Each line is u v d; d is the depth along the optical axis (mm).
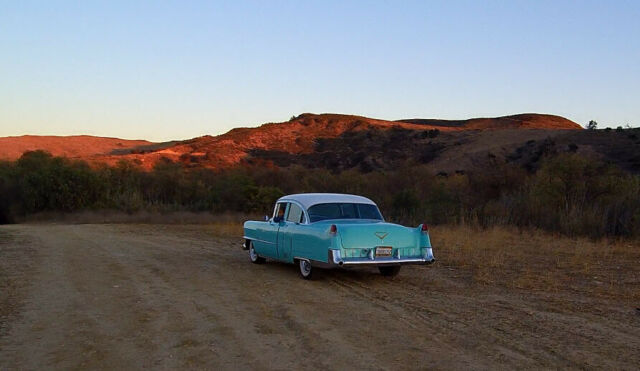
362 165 87812
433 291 9648
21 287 9781
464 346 6293
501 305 8469
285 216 11695
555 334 6809
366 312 7969
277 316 7703
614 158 54219
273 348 6203
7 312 7891
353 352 6055
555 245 16469
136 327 7086
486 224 21969
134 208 37938
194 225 29203
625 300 8883
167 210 38406
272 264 12906
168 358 5859
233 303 8523
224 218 33125
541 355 5977
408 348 6211
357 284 10328
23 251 15289
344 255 9914
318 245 10203
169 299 8797
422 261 10367
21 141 118500
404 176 39281
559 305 8477
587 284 10281
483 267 12281
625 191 21078
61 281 10398
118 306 8281
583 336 6727
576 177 22016
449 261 13188
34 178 37406
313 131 117250
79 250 15594
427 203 27438
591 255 14242
